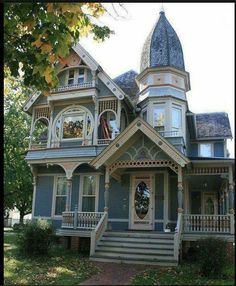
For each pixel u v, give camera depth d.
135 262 13.32
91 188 19.80
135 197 18.48
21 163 28.77
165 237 14.72
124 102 20.19
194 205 21.84
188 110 22.41
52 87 8.66
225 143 23.11
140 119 15.66
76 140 20.23
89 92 19.98
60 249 16.58
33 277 10.27
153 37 21.45
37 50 8.17
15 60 8.28
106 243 14.77
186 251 15.12
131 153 16.28
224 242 11.29
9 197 33.03
